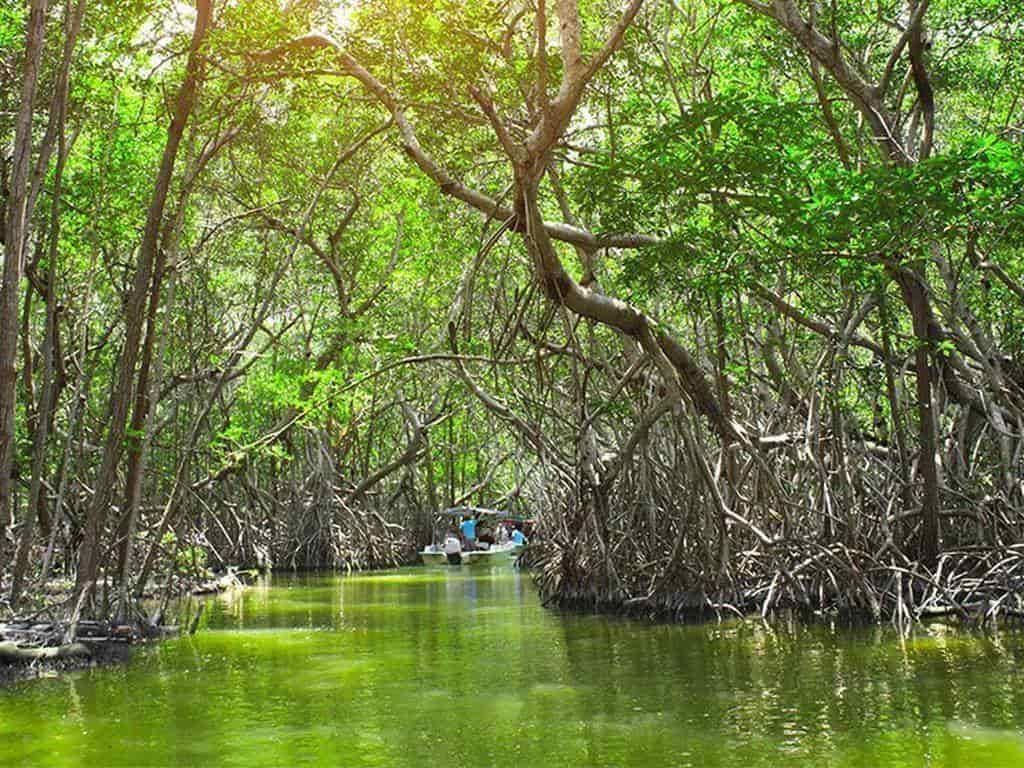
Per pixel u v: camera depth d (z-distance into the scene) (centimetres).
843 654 1207
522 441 2247
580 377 2164
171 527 2119
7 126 1516
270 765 762
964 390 1672
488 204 1420
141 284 1405
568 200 1989
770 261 1262
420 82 1338
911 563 1521
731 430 1644
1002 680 1023
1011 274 1689
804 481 1656
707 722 873
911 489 1588
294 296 3128
